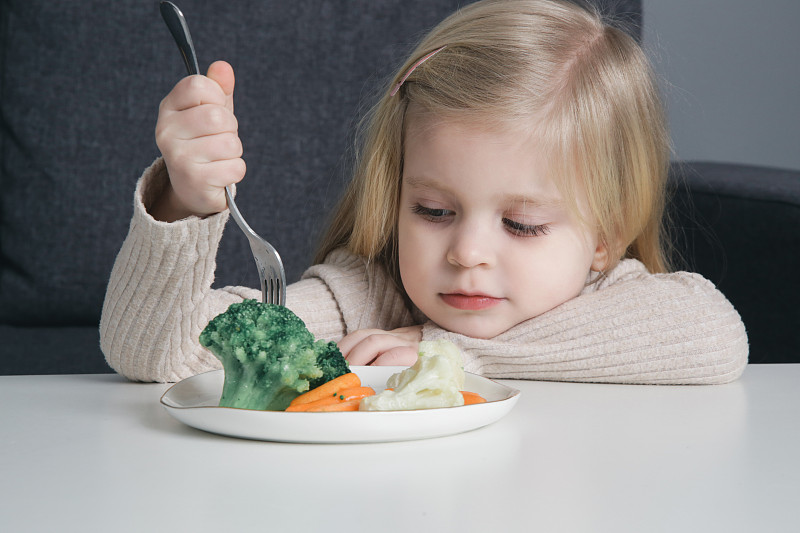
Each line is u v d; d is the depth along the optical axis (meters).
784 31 3.00
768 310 1.67
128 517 0.45
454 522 0.45
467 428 0.65
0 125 1.76
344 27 1.92
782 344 1.65
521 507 0.47
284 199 1.89
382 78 1.93
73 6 1.75
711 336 1.04
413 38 1.95
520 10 1.26
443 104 1.12
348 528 0.44
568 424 0.72
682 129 2.94
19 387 0.89
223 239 1.84
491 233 1.11
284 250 1.88
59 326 1.78
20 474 0.53
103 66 1.76
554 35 1.22
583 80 1.18
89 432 0.66
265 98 1.87
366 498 0.49
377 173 1.28
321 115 1.91
